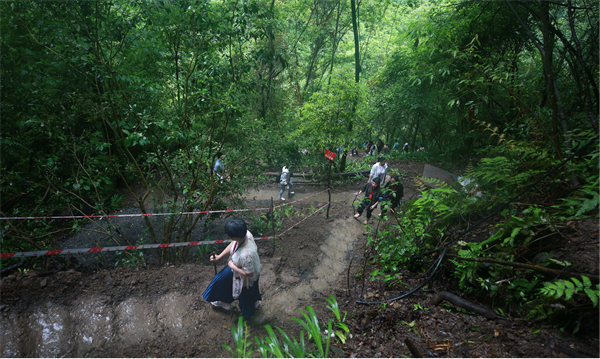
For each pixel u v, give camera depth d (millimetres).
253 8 5359
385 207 5094
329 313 3902
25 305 3219
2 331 2875
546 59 4645
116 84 4484
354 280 4902
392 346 2965
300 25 21375
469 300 3551
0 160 6586
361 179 12828
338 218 8141
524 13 7535
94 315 3320
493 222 4406
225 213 6582
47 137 5402
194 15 4961
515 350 2514
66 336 3021
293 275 5016
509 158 4629
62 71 5324
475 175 4793
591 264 2715
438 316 3332
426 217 4930
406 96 12867
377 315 3596
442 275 4105
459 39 8430
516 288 3102
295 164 13664
